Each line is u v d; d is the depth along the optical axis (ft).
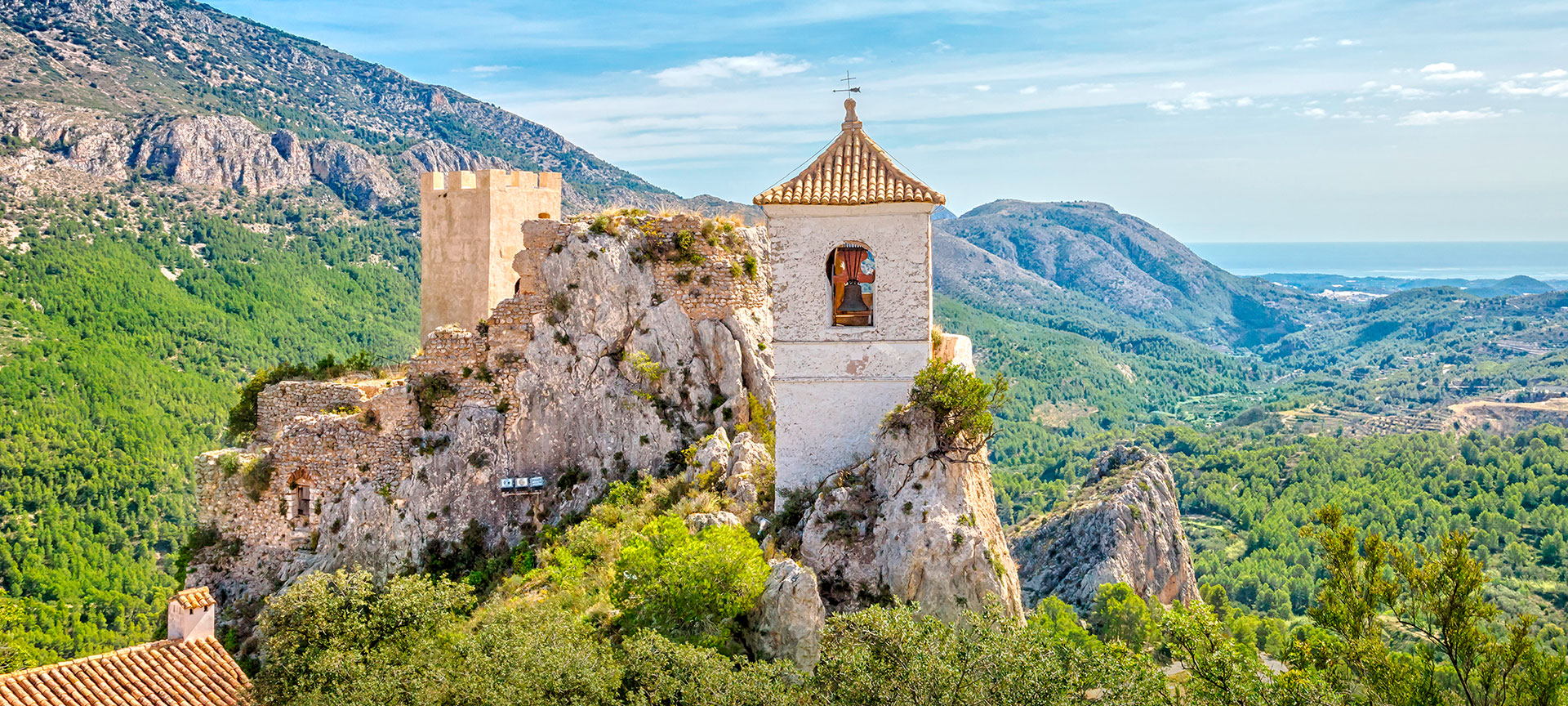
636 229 140.36
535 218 150.82
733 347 135.95
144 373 501.15
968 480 92.53
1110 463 334.85
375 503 130.82
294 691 89.04
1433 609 76.02
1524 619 73.20
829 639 76.79
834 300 96.48
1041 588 291.38
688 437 132.77
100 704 87.15
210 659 94.68
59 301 536.01
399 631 93.81
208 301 607.78
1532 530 408.05
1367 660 76.33
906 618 75.00
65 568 343.46
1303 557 393.29
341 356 597.11
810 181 94.84
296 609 93.45
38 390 450.30
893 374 94.43
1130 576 284.20
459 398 134.82
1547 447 508.94
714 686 74.95
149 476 424.05
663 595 86.22
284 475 133.08
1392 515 430.61
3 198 650.84
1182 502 526.98
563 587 103.65
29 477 398.42
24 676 87.45
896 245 93.76
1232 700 74.79
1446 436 610.24
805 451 95.35
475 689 79.41
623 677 80.33
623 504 121.39
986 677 71.26
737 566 86.33
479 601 119.14
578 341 135.54
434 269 147.13
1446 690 76.79
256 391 146.61
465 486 131.85
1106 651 82.28
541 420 134.31
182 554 134.82
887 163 96.32
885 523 89.04
